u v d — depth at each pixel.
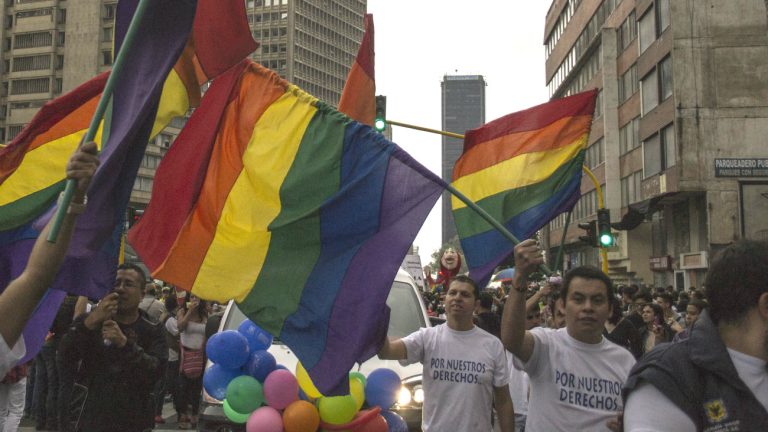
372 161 4.94
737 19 33.75
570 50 61.34
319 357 4.65
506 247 7.16
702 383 2.29
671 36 34.19
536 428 4.11
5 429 7.39
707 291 2.40
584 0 56.16
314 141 5.03
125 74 3.52
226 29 4.78
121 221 3.92
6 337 2.45
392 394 5.41
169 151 5.07
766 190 32.78
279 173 5.00
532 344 4.13
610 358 4.11
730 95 33.47
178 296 15.01
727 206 32.88
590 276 4.12
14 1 99.00
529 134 7.39
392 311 8.22
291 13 144.50
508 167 7.35
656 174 36.88
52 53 97.31
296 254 4.87
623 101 46.38
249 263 4.89
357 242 4.86
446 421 5.27
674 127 34.06
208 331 8.82
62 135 5.26
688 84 33.75
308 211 4.90
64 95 5.22
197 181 5.07
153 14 3.51
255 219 4.97
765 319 2.30
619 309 8.15
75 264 3.83
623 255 44.22
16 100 98.19
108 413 4.91
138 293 5.23
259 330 5.51
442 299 17.50
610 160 47.59
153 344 5.30
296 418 4.93
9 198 5.07
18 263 4.96
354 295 4.72
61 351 4.93
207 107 5.13
